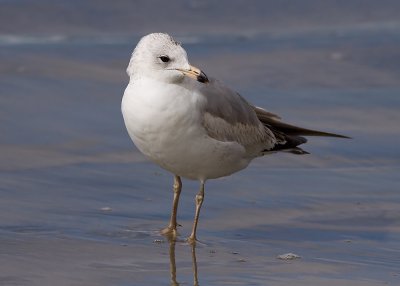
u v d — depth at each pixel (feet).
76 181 46.11
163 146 37.88
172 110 37.17
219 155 39.14
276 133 42.91
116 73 67.87
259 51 75.20
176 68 37.27
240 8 89.30
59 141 52.49
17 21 79.87
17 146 51.06
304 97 63.16
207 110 38.45
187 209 43.29
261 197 45.29
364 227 41.50
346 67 71.10
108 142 52.95
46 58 70.18
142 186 46.11
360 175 49.24
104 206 42.91
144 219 41.50
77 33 78.84
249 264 36.09
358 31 83.35
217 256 37.06
